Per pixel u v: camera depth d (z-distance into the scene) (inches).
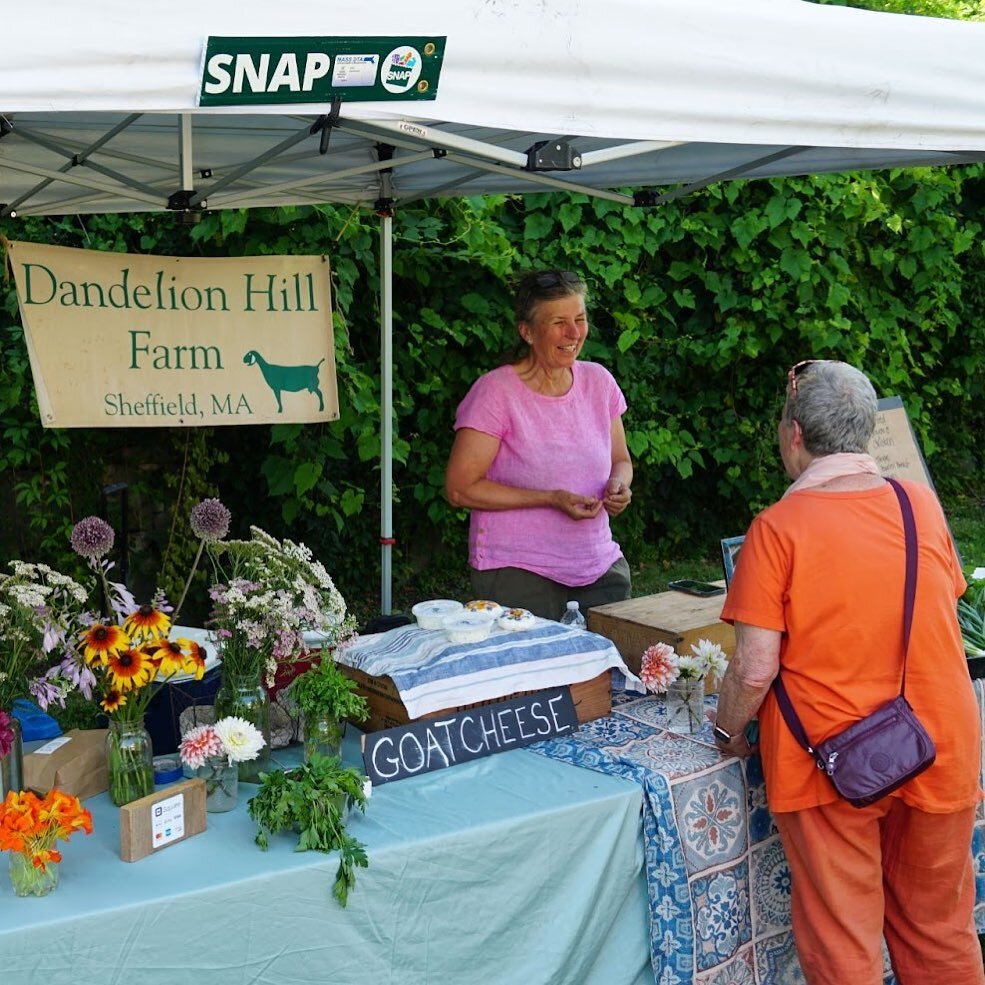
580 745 99.7
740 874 97.0
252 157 134.9
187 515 213.2
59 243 189.2
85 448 208.8
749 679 89.1
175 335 132.3
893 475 128.7
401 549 242.8
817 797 88.7
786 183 242.1
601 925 90.4
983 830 110.9
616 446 139.7
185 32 64.2
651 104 80.7
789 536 87.7
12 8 60.2
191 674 93.0
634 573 270.8
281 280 136.2
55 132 123.6
